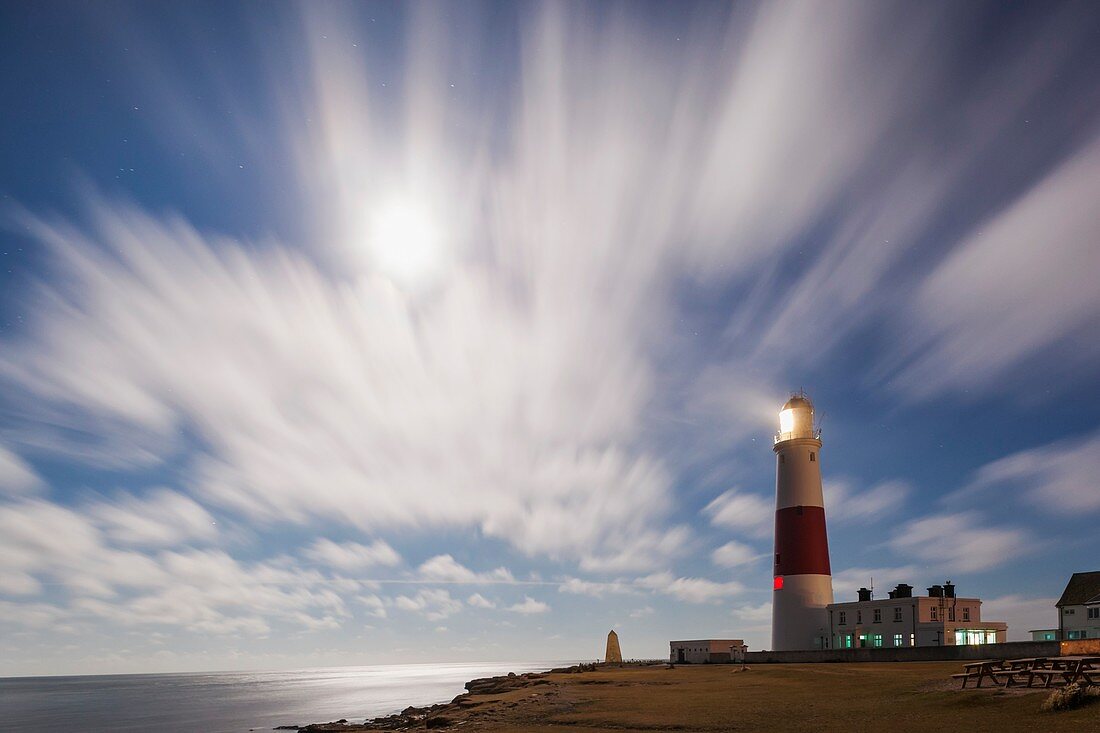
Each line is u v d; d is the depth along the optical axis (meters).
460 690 173.88
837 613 74.56
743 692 41.16
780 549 78.62
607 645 103.38
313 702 141.00
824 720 28.58
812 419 82.06
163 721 105.94
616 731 31.05
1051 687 28.44
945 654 56.41
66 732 92.44
